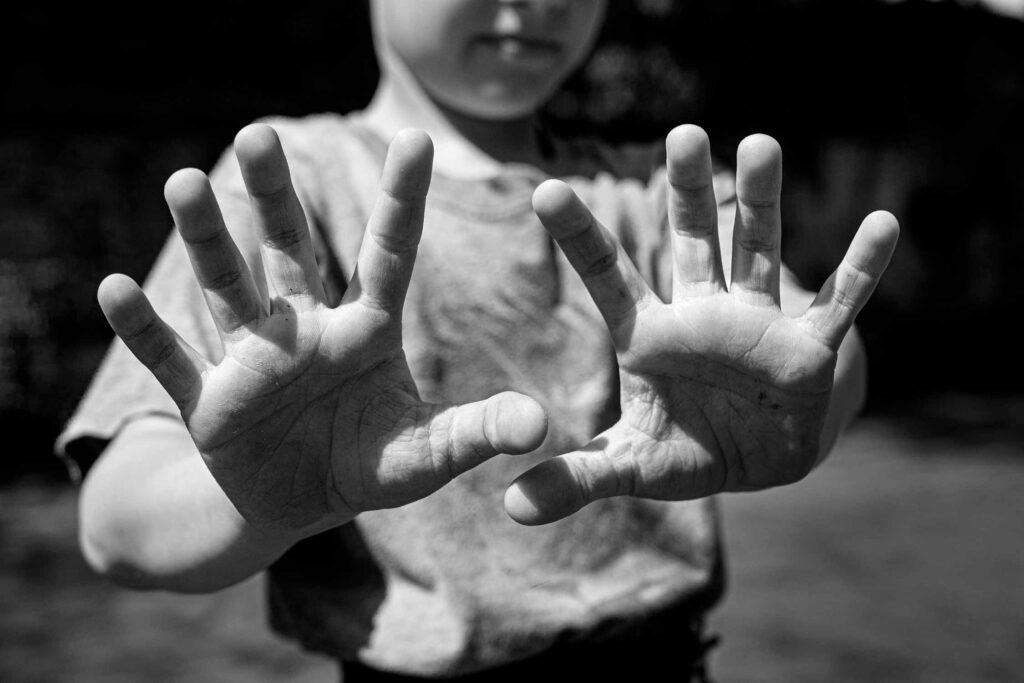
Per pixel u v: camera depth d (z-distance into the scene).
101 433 0.50
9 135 3.18
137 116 3.26
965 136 4.72
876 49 4.32
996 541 2.23
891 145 4.61
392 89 0.57
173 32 3.26
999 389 4.36
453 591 0.50
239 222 0.51
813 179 4.48
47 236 3.22
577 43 0.55
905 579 1.95
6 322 3.15
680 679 0.54
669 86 3.91
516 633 0.50
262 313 0.39
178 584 0.46
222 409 0.39
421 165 0.38
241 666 1.52
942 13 4.35
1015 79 4.67
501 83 0.54
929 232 4.74
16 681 1.47
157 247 3.34
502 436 0.38
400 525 0.51
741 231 0.41
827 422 0.51
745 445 0.41
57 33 3.16
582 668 0.52
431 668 0.50
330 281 0.52
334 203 0.53
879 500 2.61
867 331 4.62
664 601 0.53
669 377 0.41
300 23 3.35
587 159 0.60
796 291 0.55
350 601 0.51
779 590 1.86
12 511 2.52
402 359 0.40
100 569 0.49
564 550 0.52
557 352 0.53
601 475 0.40
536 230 0.53
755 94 4.15
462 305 0.52
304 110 3.43
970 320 4.82
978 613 1.76
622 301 0.41
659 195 0.57
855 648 1.58
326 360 0.39
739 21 3.95
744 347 0.40
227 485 0.40
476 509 0.51
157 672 1.50
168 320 0.51
